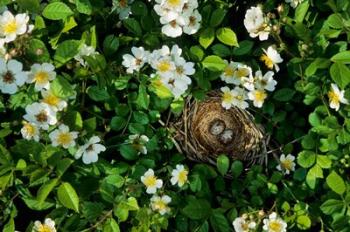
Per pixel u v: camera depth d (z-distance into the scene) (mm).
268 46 1021
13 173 912
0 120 950
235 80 982
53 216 943
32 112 893
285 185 1010
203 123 1035
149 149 973
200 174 1000
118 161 980
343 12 935
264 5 1006
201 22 958
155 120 970
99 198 961
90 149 922
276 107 1022
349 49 994
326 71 963
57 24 934
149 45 971
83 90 932
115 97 954
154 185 958
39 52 871
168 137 1005
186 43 994
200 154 1034
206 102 1027
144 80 946
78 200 896
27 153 904
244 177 1043
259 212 979
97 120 968
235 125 1042
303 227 997
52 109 894
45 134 917
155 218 976
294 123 1026
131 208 943
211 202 1000
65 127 897
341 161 990
